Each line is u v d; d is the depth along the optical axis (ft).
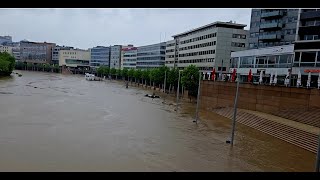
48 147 103.76
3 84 360.69
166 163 93.76
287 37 317.83
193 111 220.43
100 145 110.73
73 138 118.52
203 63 431.02
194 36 462.60
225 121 180.75
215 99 225.56
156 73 408.67
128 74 570.46
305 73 214.69
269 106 182.50
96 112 192.75
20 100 227.40
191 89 291.79
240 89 202.80
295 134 129.49
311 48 211.61
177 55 535.60
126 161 93.66
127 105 241.76
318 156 73.00
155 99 300.20
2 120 145.89
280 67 245.86
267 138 136.05
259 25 340.80
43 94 284.82
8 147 100.63
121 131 137.59
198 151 109.81
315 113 150.92
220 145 120.37
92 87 431.43
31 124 140.67
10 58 516.73
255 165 95.20
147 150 107.76
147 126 153.38
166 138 128.26
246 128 159.33
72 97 277.03
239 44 402.11
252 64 282.36
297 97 166.71
